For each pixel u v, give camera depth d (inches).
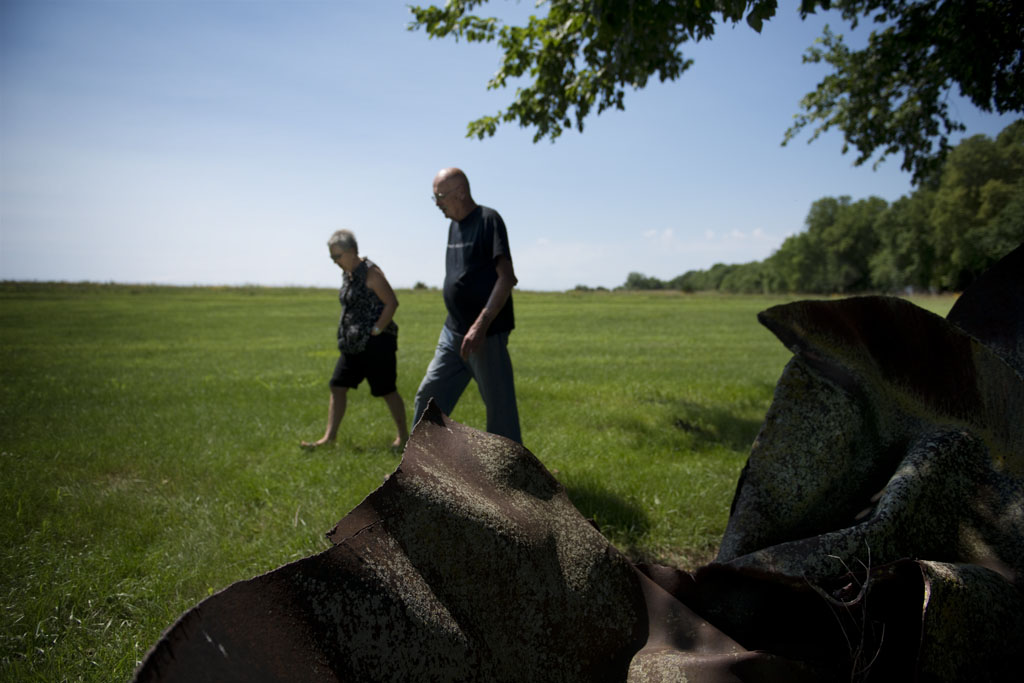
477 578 65.2
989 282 109.5
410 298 2197.3
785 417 98.4
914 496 82.6
